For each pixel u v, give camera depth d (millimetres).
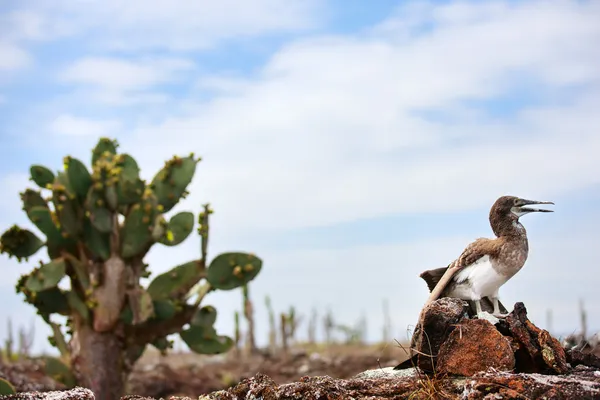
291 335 22922
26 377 13141
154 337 10648
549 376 7012
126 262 10523
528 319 7641
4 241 10422
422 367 7656
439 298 7727
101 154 11047
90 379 10500
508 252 7441
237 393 7801
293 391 7340
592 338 8852
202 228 10359
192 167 10945
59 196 10180
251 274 10469
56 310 10648
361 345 25891
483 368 7324
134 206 10289
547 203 7523
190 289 10594
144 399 8453
